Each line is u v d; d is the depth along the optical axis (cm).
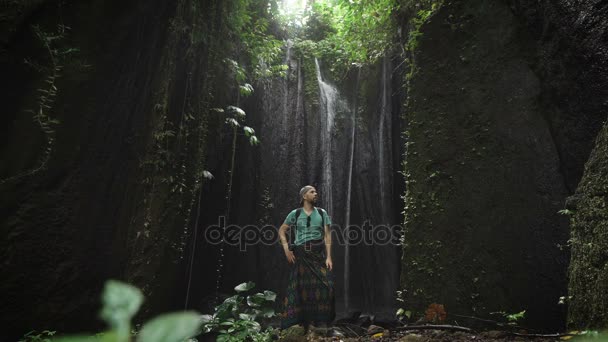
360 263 1046
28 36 455
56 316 466
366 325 702
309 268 468
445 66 574
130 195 559
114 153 542
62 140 485
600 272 296
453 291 507
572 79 438
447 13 582
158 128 560
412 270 547
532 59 495
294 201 980
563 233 446
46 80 466
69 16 486
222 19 697
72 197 492
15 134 452
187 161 617
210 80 679
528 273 462
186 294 698
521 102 500
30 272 449
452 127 553
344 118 1099
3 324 427
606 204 313
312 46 1143
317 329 461
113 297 28
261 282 912
